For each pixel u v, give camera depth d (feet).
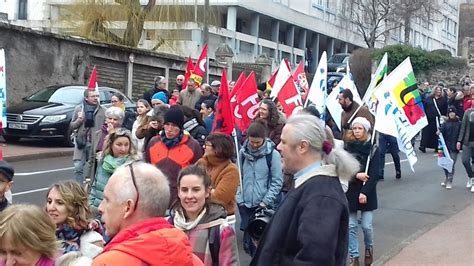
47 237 11.69
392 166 56.34
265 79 117.29
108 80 81.10
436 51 142.92
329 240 11.80
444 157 45.16
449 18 248.73
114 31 90.12
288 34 159.53
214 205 16.21
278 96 37.09
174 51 96.17
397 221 35.17
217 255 15.85
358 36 182.70
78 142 35.58
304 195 12.41
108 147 22.33
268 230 12.57
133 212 10.39
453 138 45.83
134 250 9.87
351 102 37.37
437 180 48.98
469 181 45.39
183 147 22.45
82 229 15.21
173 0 91.35
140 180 10.46
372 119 36.32
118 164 21.72
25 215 11.57
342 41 180.24
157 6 90.58
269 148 24.79
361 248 29.60
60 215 14.97
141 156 24.38
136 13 85.92
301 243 11.89
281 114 30.14
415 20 190.70
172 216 16.48
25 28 68.74
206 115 35.96
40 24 127.44
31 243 11.47
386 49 130.31
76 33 84.64
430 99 66.54
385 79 31.89
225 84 25.05
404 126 31.81
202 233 15.87
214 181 20.61
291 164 12.86
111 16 84.99
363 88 107.55
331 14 174.60
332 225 11.93
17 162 52.37
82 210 15.21
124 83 83.92
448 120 46.37
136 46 87.30
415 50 133.39
